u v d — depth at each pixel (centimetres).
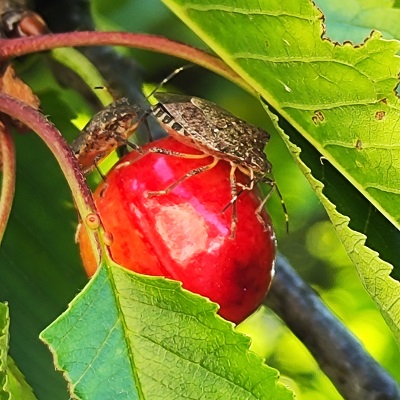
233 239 14
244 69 15
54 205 19
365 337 30
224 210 14
